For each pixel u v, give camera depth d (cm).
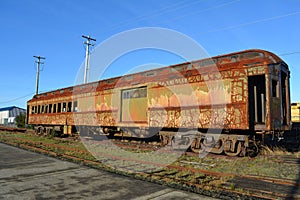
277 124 965
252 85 1007
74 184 612
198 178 682
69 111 1947
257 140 1025
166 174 732
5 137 2045
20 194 537
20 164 866
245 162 882
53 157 1017
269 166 818
